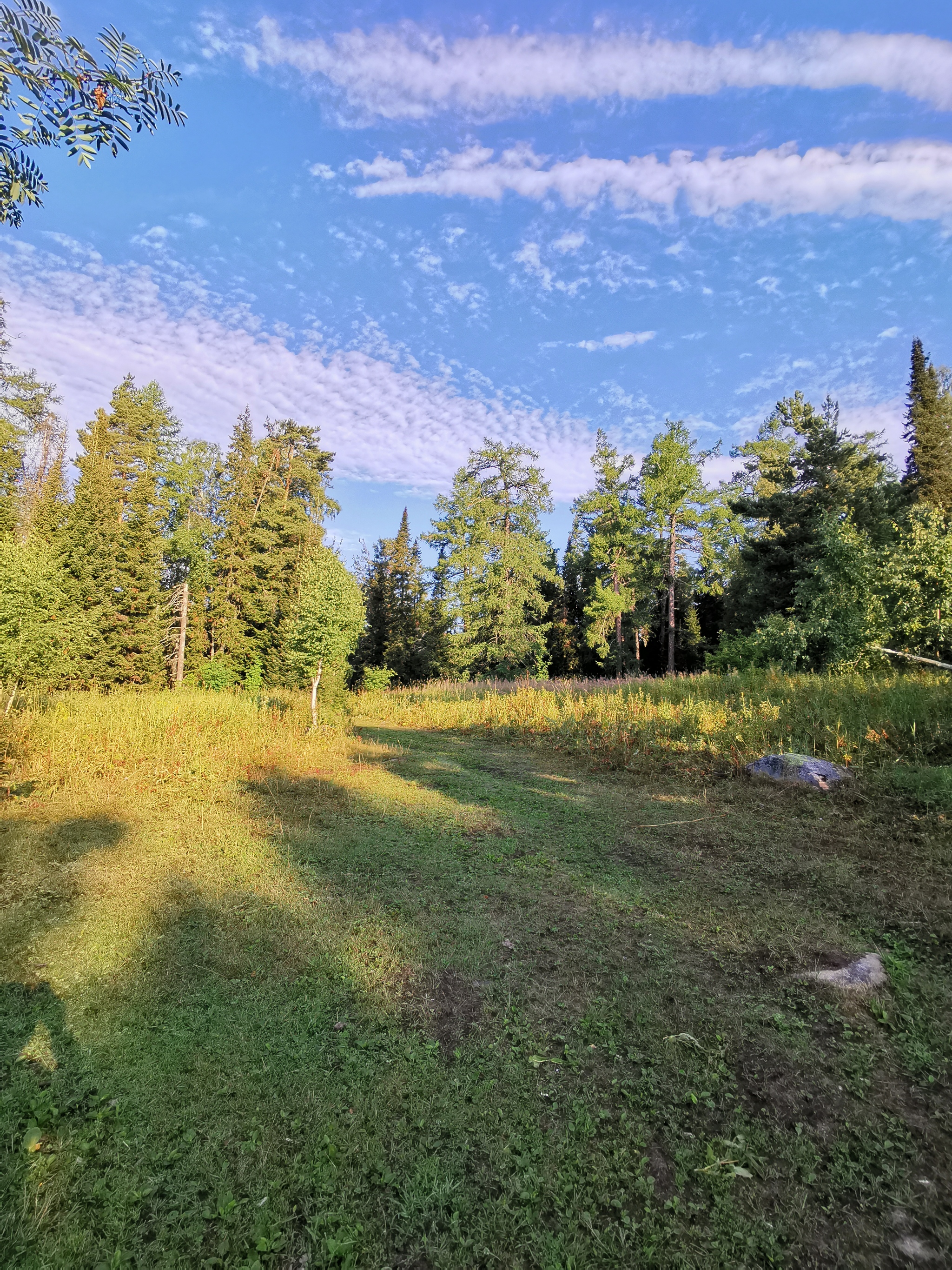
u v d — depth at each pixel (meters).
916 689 9.73
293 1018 3.36
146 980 3.62
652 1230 2.22
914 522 12.55
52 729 9.59
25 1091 2.73
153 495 27.23
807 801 7.24
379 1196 2.33
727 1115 2.75
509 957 4.04
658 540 33.16
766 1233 2.21
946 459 26.44
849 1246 2.16
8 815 6.48
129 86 2.91
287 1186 2.35
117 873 5.10
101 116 2.92
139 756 9.28
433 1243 2.16
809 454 21.83
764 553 22.73
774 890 5.01
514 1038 3.25
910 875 5.10
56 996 3.44
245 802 7.50
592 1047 3.18
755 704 11.20
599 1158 2.53
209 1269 2.03
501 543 29.78
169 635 29.11
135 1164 2.40
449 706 17.64
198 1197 2.29
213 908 4.59
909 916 4.43
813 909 4.64
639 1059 3.09
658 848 6.11
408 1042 3.19
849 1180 2.41
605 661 33.91
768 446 34.62
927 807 6.43
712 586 33.94
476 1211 2.29
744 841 6.18
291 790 8.23
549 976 3.82
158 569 26.94
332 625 13.89
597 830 6.71
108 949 3.93
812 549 20.06
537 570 29.97
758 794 7.71
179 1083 2.84
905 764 7.63
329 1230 2.19
